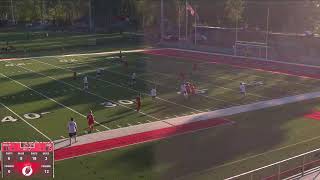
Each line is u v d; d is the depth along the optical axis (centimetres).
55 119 2728
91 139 2350
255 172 1806
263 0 7569
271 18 7550
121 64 4909
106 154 2138
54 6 11469
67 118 2748
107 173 1917
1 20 11325
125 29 9344
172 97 3297
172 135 2417
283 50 5603
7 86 3728
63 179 1852
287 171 1850
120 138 2366
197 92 3453
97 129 2522
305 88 3616
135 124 2617
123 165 2005
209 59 5306
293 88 3612
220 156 2109
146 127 2558
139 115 2809
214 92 3459
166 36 7650
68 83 3841
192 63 4984
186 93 3219
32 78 4088
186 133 2453
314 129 2528
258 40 6225
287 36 5997
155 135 2414
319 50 5391
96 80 3966
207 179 1823
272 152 2150
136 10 9156
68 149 2203
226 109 2959
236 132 2475
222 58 5388
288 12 7500
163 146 2248
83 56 5641
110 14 9906
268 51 5572
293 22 7519
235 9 7556
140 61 5147
